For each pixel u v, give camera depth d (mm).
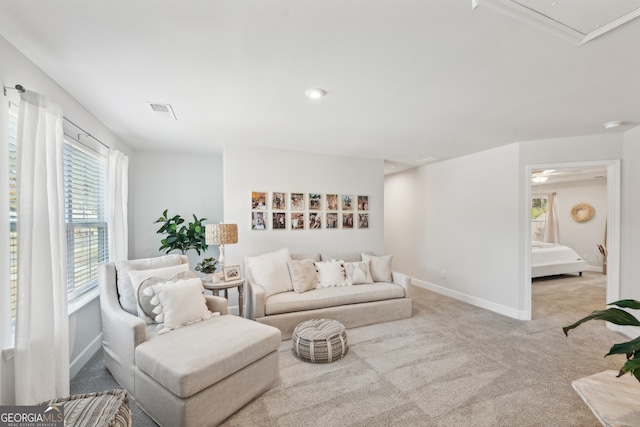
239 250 3912
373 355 2734
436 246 5031
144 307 2287
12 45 1626
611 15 1309
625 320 1197
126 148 3906
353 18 1387
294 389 2189
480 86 2121
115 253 3062
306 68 1872
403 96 2303
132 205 4199
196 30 1488
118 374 2191
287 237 4172
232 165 3873
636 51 1639
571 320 3686
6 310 1594
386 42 1585
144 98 2350
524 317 3693
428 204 5219
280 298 3230
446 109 2580
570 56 1704
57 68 1883
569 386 2227
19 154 1567
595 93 2234
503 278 3908
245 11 1340
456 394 2125
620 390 1436
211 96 2309
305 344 2609
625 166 3283
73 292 2541
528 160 3678
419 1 1267
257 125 3051
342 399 2068
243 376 1967
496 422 1832
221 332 2139
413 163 5145
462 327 3439
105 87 2154
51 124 1784
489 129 3180
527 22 1350
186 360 1745
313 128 3152
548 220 7961
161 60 1781
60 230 1850
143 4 1301
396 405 2002
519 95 2277
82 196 2721
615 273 3336
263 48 1648
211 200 4691
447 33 1501
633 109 2568
